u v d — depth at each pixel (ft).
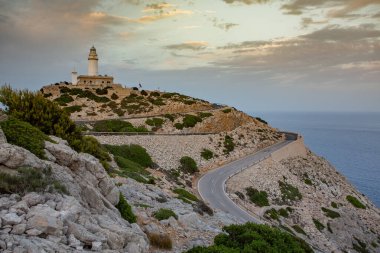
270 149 300.61
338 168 578.66
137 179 125.49
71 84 398.62
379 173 533.14
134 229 54.65
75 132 97.86
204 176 213.46
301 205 209.97
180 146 242.17
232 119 355.56
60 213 39.88
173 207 93.09
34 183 42.50
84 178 55.77
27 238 34.68
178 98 378.12
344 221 209.36
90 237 39.78
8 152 44.52
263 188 210.18
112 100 341.21
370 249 194.18
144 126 276.82
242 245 58.29
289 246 60.95
